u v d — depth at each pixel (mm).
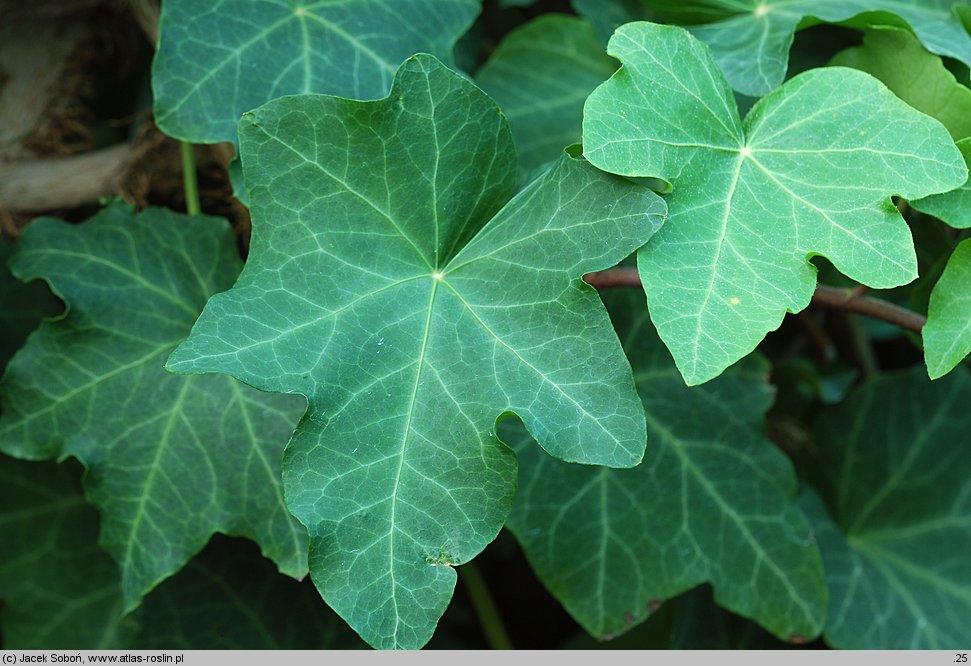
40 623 507
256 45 441
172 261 467
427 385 401
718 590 477
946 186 397
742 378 495
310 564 387
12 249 502
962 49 442
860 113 406
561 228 403
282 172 404
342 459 394
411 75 405
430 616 386
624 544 479
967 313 406
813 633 473
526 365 399
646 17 499
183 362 386
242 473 449
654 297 390
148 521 451
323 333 401
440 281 413
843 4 466
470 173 415
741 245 398
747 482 485
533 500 479
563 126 504
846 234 398
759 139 410
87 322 457
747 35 453
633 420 390
